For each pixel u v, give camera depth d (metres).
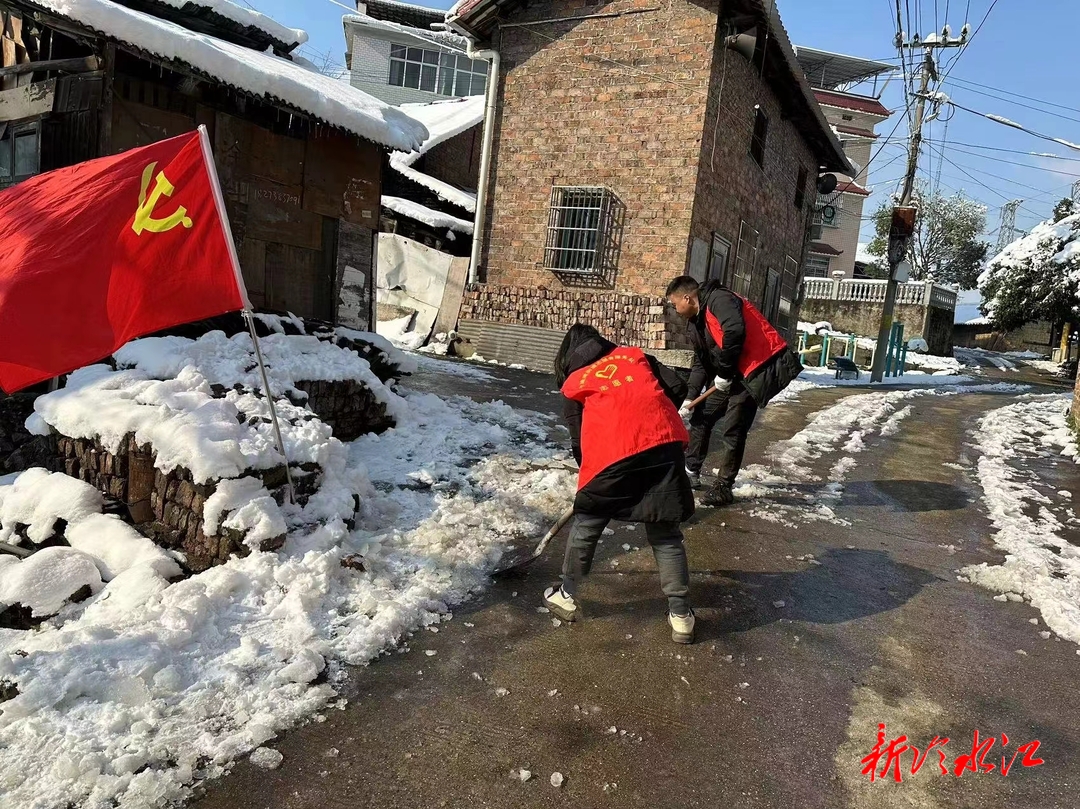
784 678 2.94
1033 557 4.32
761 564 4.05
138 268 3.71
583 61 11.84
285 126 6.40
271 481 3.69
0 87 6.11
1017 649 3.30
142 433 3.77
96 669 2.52
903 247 15.72
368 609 3.17
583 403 3.22
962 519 5.15
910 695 2.89
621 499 3.02
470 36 12.65
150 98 5.41
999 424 9.38
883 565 4.18
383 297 14.01
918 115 15.88
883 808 2.25
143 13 5.86
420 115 18.30
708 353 4.98
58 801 2.03
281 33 7.54
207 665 2.69
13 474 4.63
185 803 2.08
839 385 14.23
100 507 3.93
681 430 3.07
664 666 2.96
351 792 2.18
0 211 4.02
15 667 2.47
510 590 3.54
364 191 7.25
